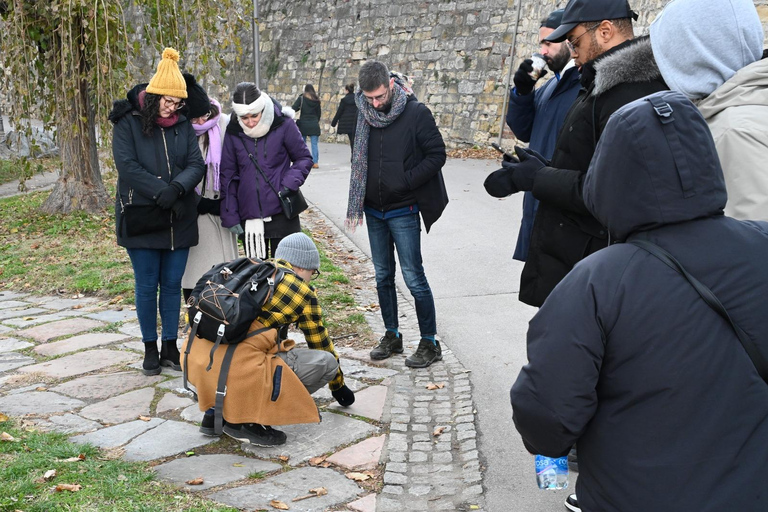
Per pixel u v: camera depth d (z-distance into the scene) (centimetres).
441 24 2014
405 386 454
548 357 160
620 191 162
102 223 1022
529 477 337
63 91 916
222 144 489
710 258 156
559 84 381
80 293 715
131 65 917
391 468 349
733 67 223
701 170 158
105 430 391
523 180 295
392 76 465
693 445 151
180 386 455
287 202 486
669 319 154
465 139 1925
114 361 505
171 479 333
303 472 345
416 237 474
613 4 282
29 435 377
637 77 251
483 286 675
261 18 2672
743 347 154
